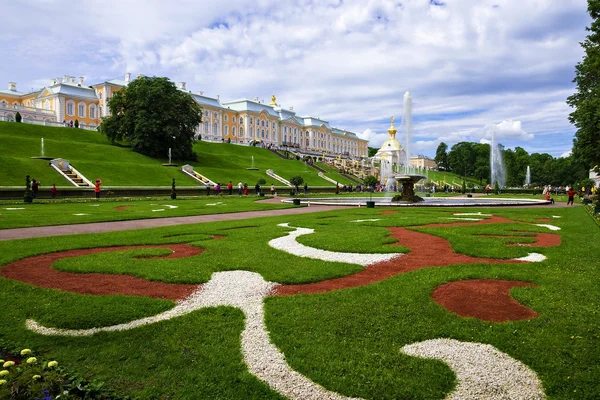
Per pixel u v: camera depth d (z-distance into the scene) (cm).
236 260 877
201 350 456
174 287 694
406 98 3697
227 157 7938
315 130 15162
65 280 738
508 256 939
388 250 987
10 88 10756
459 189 7281
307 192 5616
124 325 530
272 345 468
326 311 567
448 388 387
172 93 6938
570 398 372
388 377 400
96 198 3419
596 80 3331
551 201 3328
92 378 405
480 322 530
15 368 417
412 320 536
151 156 6638
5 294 649
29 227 1516
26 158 4409
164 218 1933
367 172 9869
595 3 2652
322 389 385
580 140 2659
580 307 584
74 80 10200
